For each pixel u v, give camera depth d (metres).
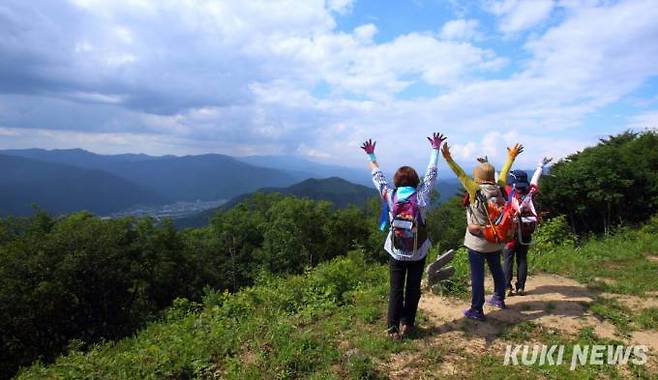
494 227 5.48
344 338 5.46
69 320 30.55
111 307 34.19
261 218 63.59
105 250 33.53
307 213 59.72
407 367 4.74
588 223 27.77
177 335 6.40
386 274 9.11
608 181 24.30
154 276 41.12
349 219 60.50
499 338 5.38
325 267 9.58
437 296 6.81
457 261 9.48
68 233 33.97
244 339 5.62
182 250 48.09
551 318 5.93
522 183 6.61
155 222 45.66
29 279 29.11
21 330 27.56
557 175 27.20
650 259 9.75
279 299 7.32
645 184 24.62
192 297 45.09
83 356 6.34
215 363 5.13
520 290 6.85
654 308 6.32
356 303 6.85
